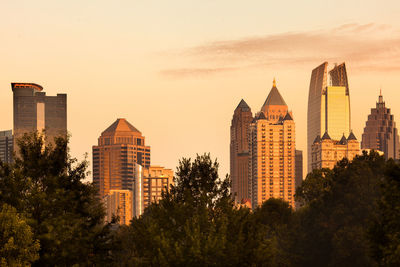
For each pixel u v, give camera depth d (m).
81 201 125.25
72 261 117.88
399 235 126.25
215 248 122.56
